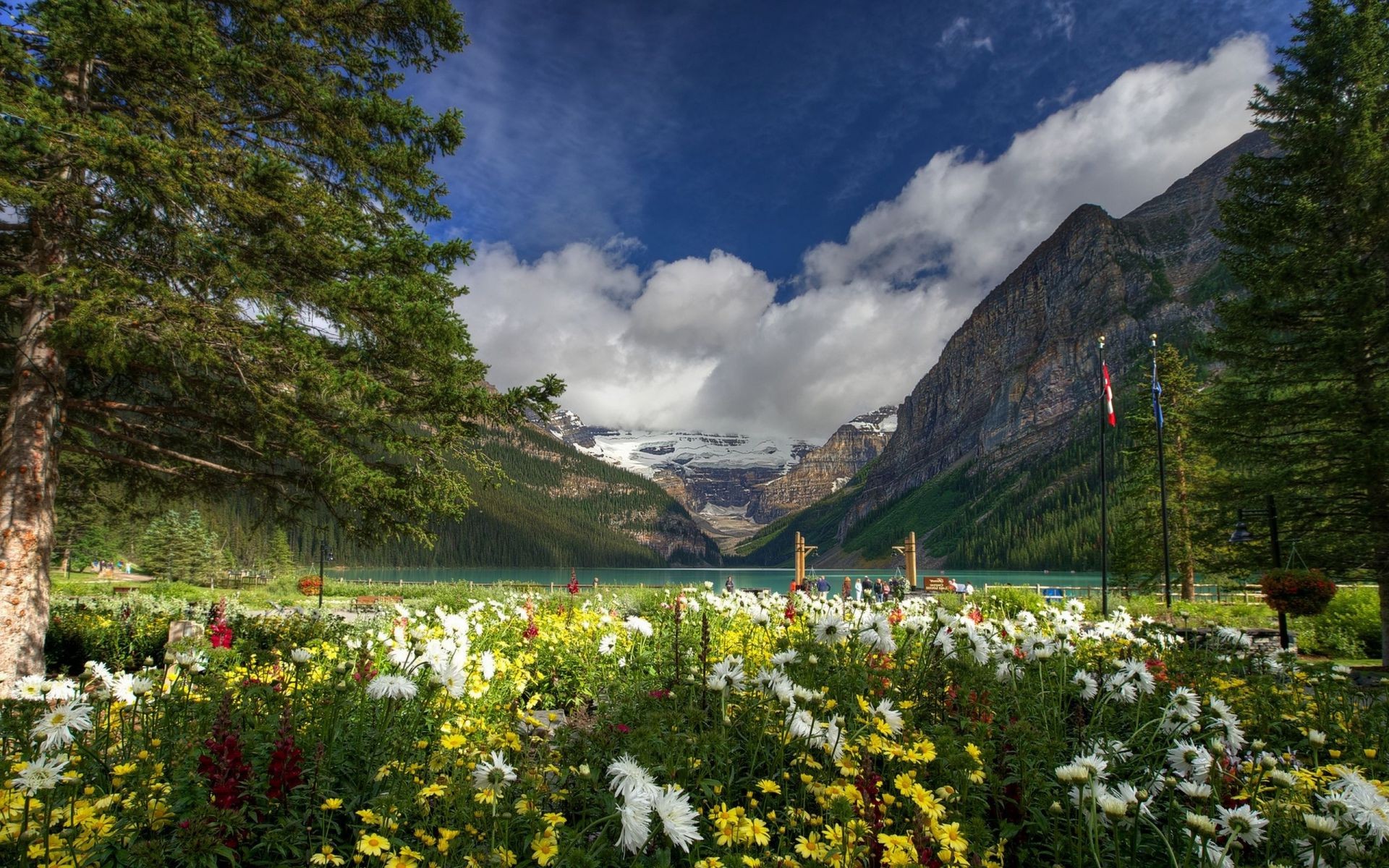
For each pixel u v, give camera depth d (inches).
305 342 311.4
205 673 172.1
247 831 102.6
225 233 329.7
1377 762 137.8
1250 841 91.3
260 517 408.8
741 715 136.9
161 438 392.5
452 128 395.9
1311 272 480.1
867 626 160.4
